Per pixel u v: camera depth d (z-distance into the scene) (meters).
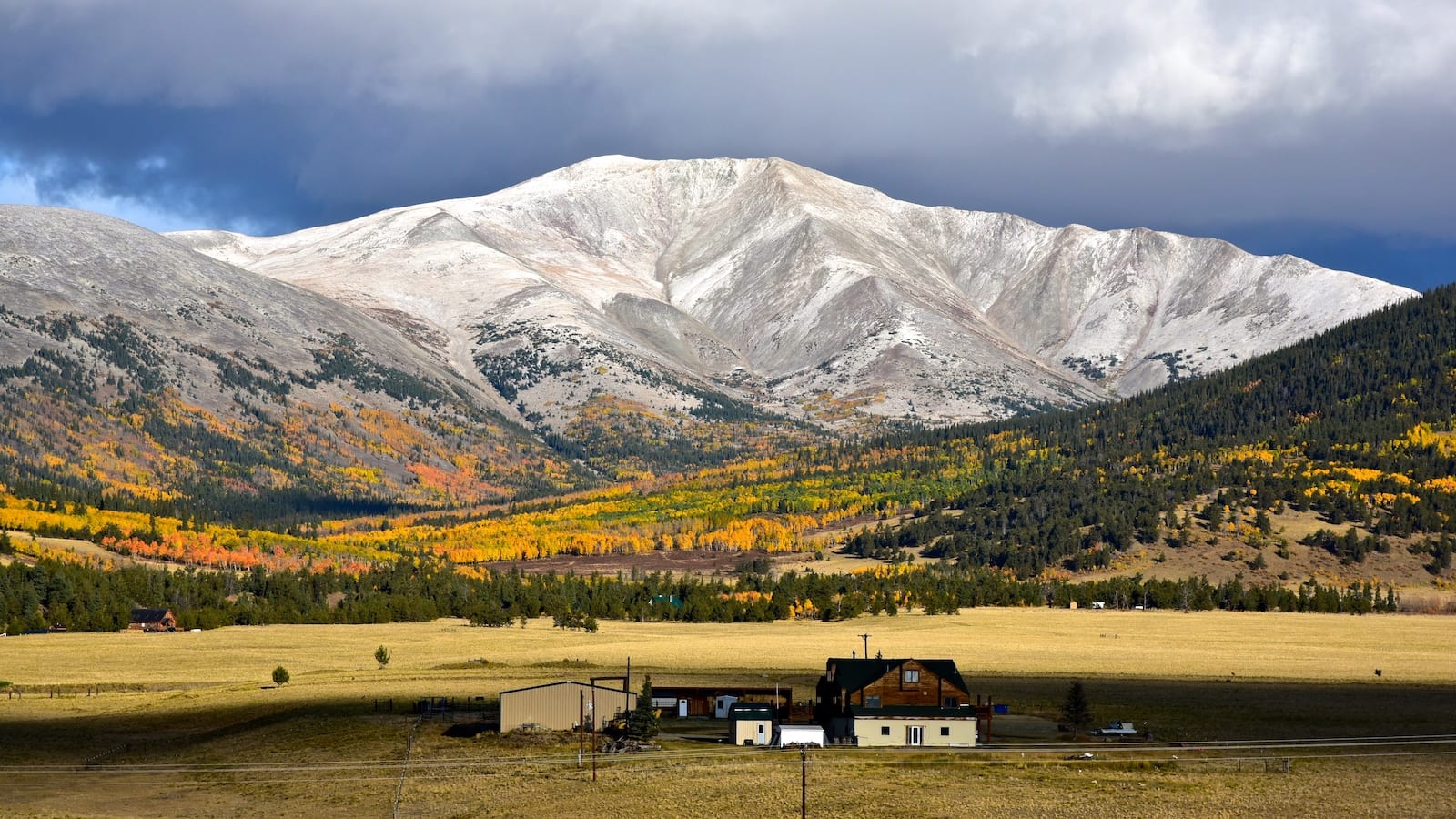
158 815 136.00
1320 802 132.50
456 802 139.50
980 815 128.25
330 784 148.62
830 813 129.75
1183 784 141.25
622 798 137.50
